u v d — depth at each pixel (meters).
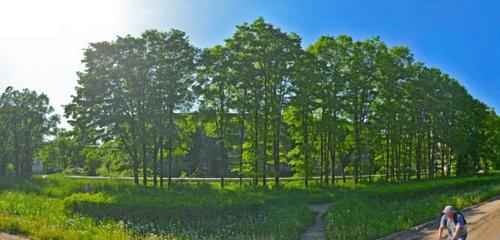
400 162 52.59
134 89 32.88
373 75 41.06
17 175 48.88
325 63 37.88
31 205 24.27
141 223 19.31
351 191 33.72
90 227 17.16
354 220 19.94
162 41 33.66
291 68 35.25
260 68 34.34
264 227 18.22
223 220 19.91
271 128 35.28
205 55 34.16
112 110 33.25
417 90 45.81
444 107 52.88
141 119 33.09
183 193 26.11
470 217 24.09
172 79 32.84
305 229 19.72
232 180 44.66
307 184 37.53
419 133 49.91
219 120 35.59
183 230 17.39
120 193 25.73
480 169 75.00
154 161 33.84
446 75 55.56
